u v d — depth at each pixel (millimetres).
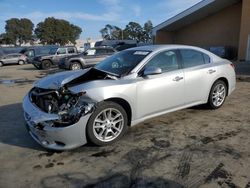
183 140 4766
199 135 4973
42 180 3666
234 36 26469
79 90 4328
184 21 29266
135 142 4727
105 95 4438
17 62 30234
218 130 5191
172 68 5480
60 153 4414
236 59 24781
